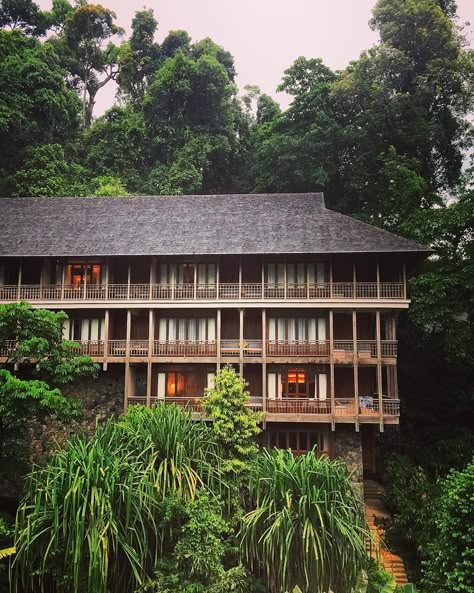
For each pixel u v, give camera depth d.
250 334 29.73
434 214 35.09
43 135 49.12
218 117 54.16
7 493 23.86
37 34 66.44
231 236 28.80
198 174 47.69
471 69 43.00
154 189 48.12
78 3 70.56
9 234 29.89
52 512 16.44
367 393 29.55
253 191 46.09
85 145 54.22
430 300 31.34
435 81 43.16
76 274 29.86
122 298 28.73
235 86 58.88
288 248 27.34
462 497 17.58
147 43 64.88
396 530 23.78
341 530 16.75
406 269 29.44
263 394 27.11
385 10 45.28
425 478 25.70
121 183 48.84
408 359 38.19
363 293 28.36
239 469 19.33
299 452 27.44
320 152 43.38
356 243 27.42
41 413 21.09
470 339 32.50
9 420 22.17
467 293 32.16
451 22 45.44
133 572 16.75
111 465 16.81
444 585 16.73
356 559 16.95
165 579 16.17
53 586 16.89
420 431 35.19
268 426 27.61
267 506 17.55
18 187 43.22
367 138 42.31
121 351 28.44
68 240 29.11
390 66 43.62
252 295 28.16
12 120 45.09
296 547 17.03
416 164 40.56
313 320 29.27
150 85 58.12
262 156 46.19
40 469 18.42
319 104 45.16
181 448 18.39
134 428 19.44
